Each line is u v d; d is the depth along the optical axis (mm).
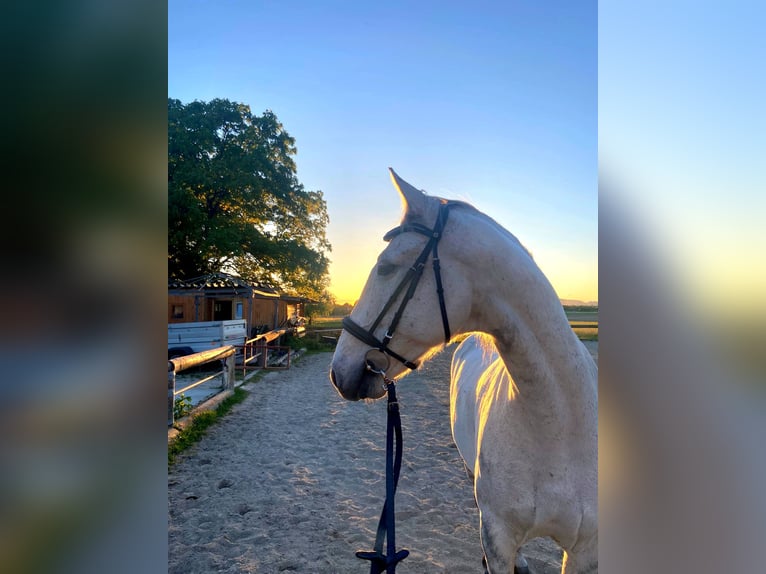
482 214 1701
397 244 1584
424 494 4082
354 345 1616
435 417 7180
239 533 3391
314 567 2938
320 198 24531
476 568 2893
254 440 5805
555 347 1528
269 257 21172
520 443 1610
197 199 19000
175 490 4188
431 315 1549
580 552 1652
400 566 2910
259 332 17203
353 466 4844
